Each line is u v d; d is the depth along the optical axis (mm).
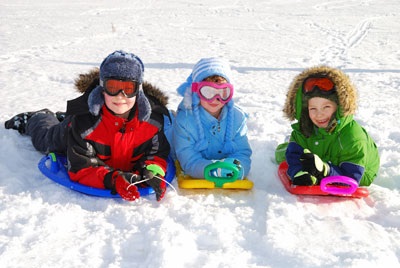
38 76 6336
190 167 2965
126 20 13656
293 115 2938
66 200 2646
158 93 2938
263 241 2246
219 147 3094
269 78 6781
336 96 2711
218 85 2826
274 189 2943
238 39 10719
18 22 12195
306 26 13375
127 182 2605
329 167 2770
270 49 9461
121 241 2221
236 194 2832
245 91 5910
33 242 2176
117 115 2740
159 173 2695
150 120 2838
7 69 6727
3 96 5129
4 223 2340
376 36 11383
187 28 12438
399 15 16078
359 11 17469
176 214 2520
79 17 13953
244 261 2088
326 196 2826
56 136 3102
